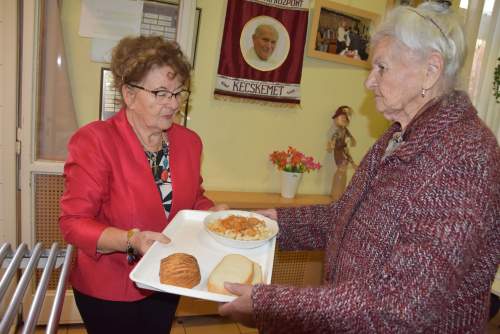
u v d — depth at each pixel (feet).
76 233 3.44
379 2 7.43
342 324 2.20
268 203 6.82
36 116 5.86
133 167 3.82
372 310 2.13
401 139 2.77
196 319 7.44
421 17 2.48
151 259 3.25
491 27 8.03
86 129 3.79
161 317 4.24
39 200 6.10
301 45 7.03
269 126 7.34
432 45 2.42
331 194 7.77
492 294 6.00
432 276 2.04
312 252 7.52
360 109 7.93
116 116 4.04
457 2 7.70
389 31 2.62
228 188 7.38
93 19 5.92
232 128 7.11
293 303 2.32
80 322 6.69
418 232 2.18
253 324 2.62
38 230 6.18
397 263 2.17
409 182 2.36
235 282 2.92
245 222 3.96
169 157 4.19
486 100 8.36
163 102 3.67
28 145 5.83
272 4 6.71
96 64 6.09
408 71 2.55
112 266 3.81
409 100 2.64
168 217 4.15
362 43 7.47
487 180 2.14
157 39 3.79
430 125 2.39
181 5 6.06
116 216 3.79
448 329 2.47
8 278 2.19
